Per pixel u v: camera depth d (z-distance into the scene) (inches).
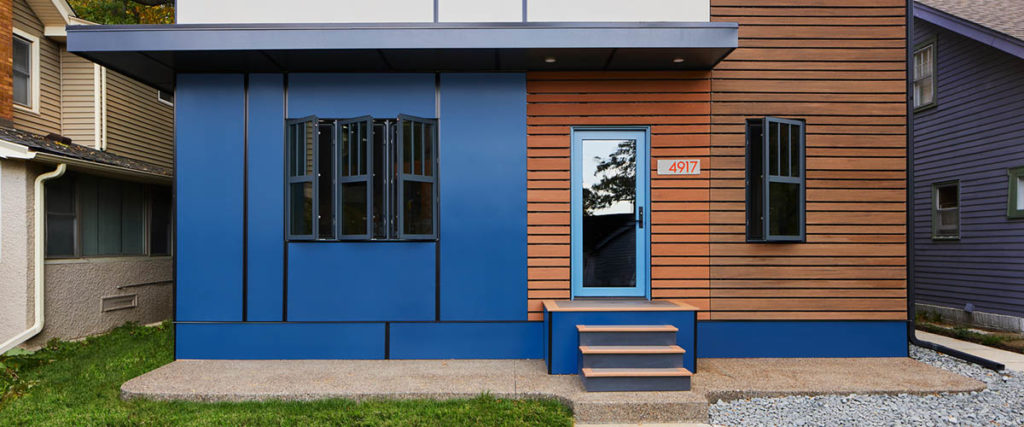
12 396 149.9
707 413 137.0
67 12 292.4
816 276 189.0
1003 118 275.7
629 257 191.3
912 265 190.4
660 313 165.0
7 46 251.1
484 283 186.4
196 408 140.8
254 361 182.1
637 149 192.5
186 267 185.8
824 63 191.0
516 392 147.0
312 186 185.8
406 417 134.1
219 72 188.2
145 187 283.9
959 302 303.0
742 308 188.2
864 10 192.2
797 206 190.2
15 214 203.9
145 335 240.5
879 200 190.2
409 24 165.6
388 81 188.9
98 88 302.5
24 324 204.4
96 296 242.4
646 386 147.2
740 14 190.4
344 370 170.2
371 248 185.9
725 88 190.4
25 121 278.4
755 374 165.0
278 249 186.2
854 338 188.4
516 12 182.1
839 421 132.6
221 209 186.9
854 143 190.5
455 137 188.2
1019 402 143.7
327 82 188.9
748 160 190.9
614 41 166.1
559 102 189.9
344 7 182.1
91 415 134.9
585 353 151.4
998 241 278.2
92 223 246.5
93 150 283.4
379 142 188.5
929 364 180.4
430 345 185.3
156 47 165.0
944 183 315.6
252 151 187.6
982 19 286.7
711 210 188.9
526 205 187.6
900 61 192.1
